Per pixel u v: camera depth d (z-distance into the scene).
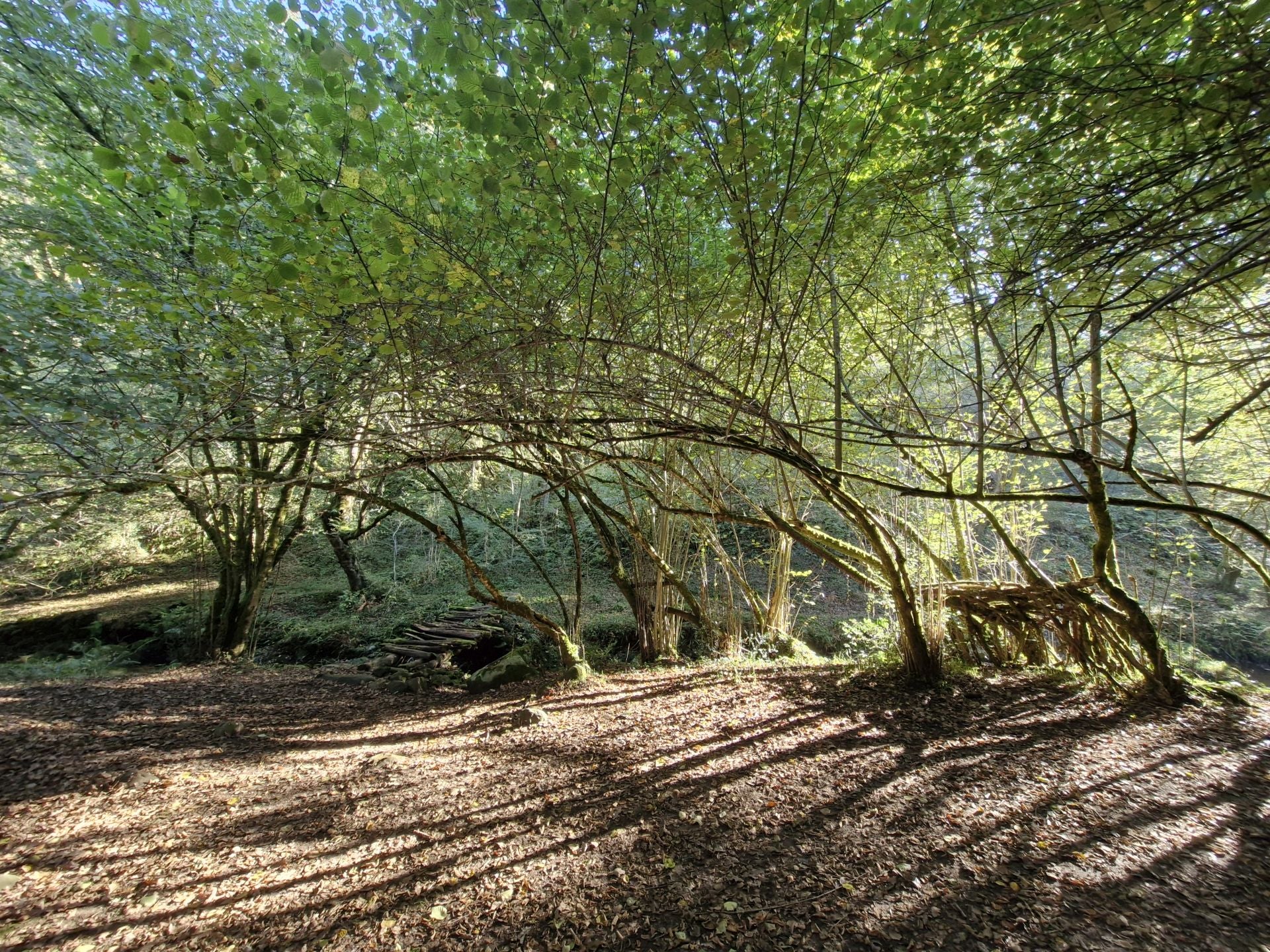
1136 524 10.61
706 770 4.01
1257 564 4.87
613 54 2.27
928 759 3.96
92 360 4.48
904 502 6.30
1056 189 3.39
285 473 8.69
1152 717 4.45
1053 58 3.03
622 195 2.89
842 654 7.29
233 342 4.35
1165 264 2.55
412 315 3.37
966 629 6.12
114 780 4.21
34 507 5.55
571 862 3.06
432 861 3.14
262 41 4.78
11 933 2.63
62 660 9.13
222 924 2.69
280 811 3.76
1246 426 5.63
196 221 4.56
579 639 7.43
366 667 8.20
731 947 2.44
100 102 4.78
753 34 2.62
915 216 4.02
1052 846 2.95
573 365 3.95
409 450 4.73
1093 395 4.50
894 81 3.21
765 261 3.40
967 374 4.16
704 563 7.75
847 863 2.93
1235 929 2.32
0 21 4.27
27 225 4.59
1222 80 2.32
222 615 9.34
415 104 3.30
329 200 2.54
